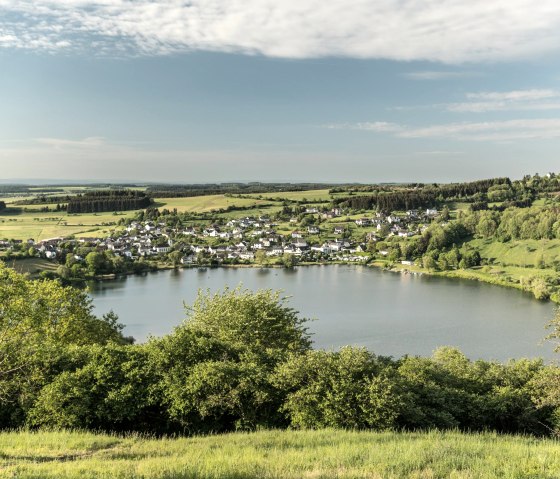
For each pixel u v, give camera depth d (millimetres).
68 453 14555
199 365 20797
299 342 31375
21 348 22250
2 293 23078
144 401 19984
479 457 12820
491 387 25891
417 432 18750
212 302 31016
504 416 23531
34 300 27734
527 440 17359
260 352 24531
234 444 15680
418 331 88625
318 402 19531
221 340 25375
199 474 11039
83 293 35094
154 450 14883
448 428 20078
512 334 85438
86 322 35125
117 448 15344
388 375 21516
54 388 19359
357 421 19156
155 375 20922
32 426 19562
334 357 21484
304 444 15508
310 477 10852
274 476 10875
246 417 20000
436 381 25109
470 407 22703
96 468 11828
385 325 93125
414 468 11625
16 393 20438
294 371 20281
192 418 19969
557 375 23953
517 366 28094
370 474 11039
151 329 89625
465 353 75562
